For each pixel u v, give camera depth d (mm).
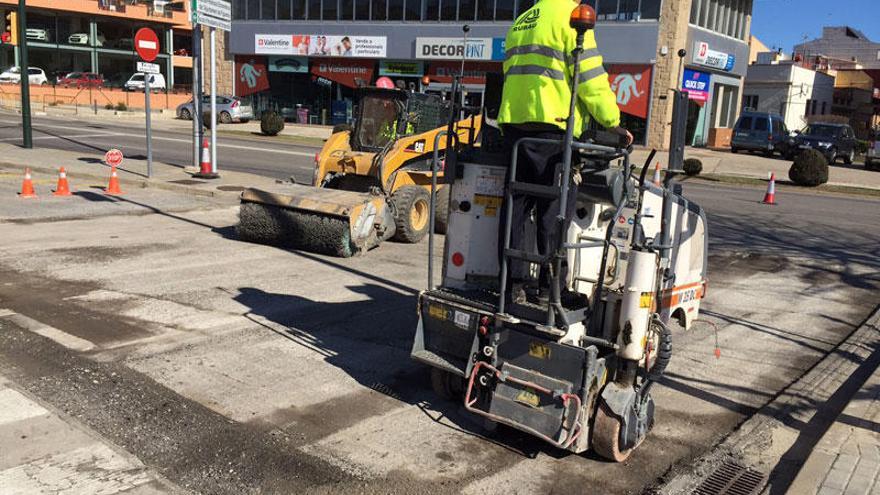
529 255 4348
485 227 4957
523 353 4594
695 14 30938
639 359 4488
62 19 47500
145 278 8336
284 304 7641
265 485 4148
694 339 7297
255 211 10266
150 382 5449
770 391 6039
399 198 10852
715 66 32625
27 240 9945
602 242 4551
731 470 4668
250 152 24078
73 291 7668
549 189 4234
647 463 4707
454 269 5121
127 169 16906
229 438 4664
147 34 14906
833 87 49844
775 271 10453
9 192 13562
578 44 3977
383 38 36250
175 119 39469
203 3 15312
